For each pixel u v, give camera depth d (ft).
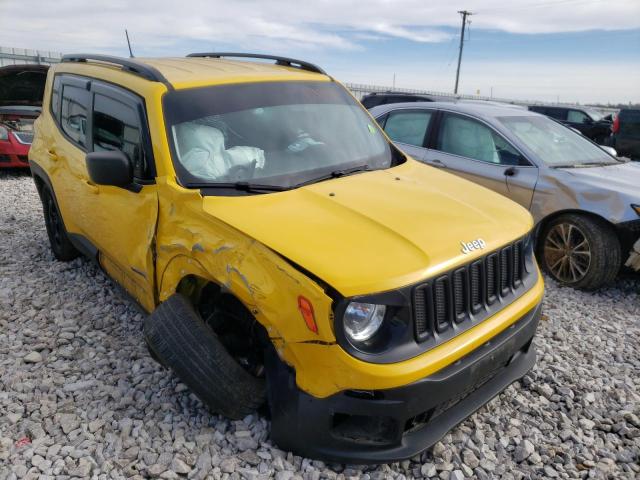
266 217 8.87
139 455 9.07
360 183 10.50
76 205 13.93
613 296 16.96
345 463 8.21
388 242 8.24
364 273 7.56
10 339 12.85
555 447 9.73
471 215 9.58
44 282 16.20
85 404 10.41
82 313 14.30
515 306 9.44
